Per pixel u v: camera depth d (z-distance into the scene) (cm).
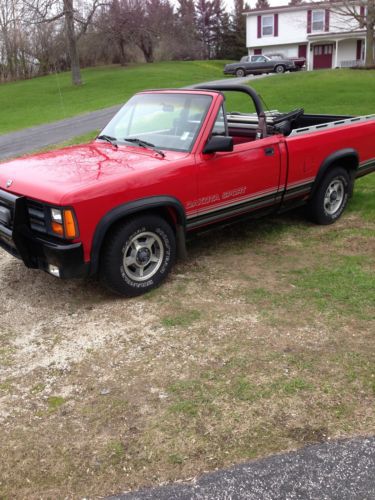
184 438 284
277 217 678
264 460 268
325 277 484
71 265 398
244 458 270
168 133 500
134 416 303
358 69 2986
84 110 2356
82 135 1519
